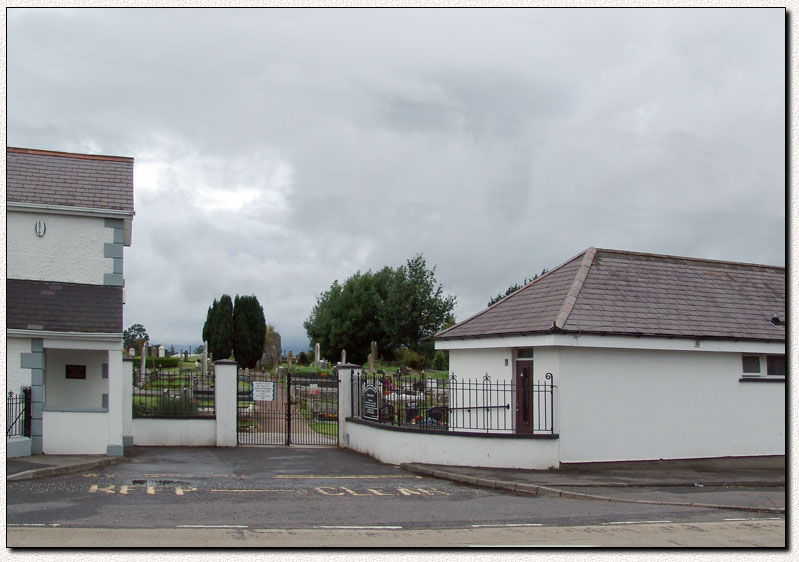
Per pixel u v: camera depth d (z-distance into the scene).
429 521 11.47
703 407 20.28
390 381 28.50
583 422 18.64
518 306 21.64
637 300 20.66
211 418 23.70
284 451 22.80
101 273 20.17
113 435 18.84
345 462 20.34
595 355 18.98
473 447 18.38
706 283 22.92
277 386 38.84
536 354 19.33
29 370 18.31
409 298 66.06
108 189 20.92
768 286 24.17
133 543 9.32
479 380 21.73
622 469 18.20
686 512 12.95
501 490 15.60
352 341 72.44
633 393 19.34
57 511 11.48
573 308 19.17
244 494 13.88
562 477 16.77
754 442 20.92
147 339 53.59
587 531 10.87
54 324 18.50
